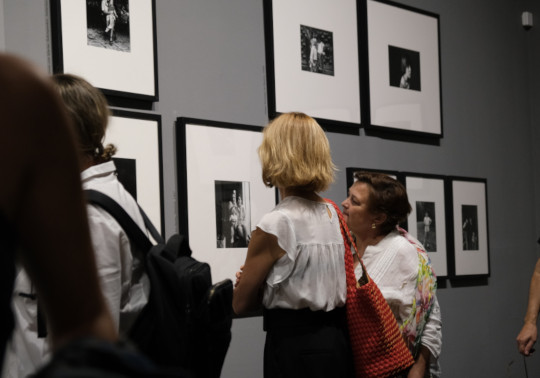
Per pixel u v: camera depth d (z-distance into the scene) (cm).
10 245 76
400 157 450
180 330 182
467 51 515
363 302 253
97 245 176
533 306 376
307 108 388
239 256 344
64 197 81
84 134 183
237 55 360
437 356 300
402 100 450
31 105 78
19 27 282
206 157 335
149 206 311
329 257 248
